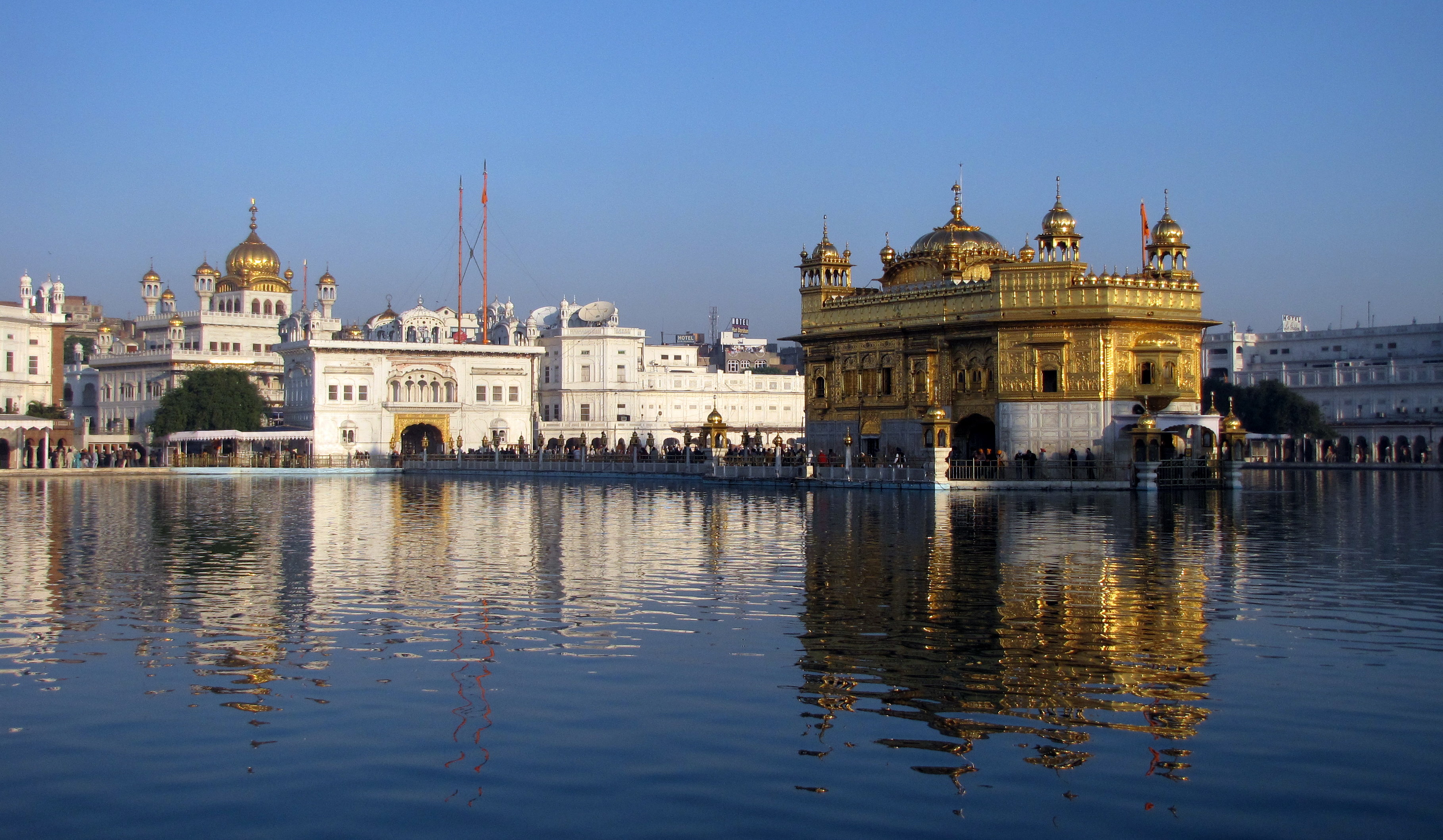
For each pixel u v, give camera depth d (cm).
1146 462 6575
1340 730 1634
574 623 2361
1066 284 7281
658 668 1975
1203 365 14900
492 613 2470
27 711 1730
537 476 9762
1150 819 1326
